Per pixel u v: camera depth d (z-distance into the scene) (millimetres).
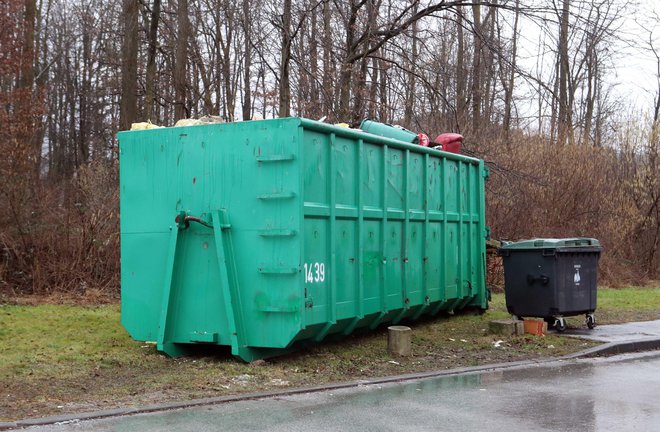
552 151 23312
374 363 8938
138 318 9031
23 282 14812
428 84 17844
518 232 20500
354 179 9414
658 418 6422
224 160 8547
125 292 9094
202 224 8586
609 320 13508
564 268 11766
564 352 10133
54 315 11938
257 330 8344
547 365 9211
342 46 20516
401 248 10586
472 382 8031
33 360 8359
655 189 23875
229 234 8461
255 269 8336
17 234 15211
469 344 10531
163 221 8891
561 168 22766
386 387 7695
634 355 10242
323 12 20031
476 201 13406
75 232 15430
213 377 7789
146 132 9023
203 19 29375
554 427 6086
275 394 7199
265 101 24562
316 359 8883
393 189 10398
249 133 8422
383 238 10008
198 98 27141
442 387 7730
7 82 19203
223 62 27797
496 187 20641
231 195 8484
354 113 19516
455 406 6832
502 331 11258
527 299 11953
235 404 6789
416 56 18938
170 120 27938
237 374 7945
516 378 8297
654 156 24703
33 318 11516
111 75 36906
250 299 8367
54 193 16875
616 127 26516
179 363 8477
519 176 19391
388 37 18328
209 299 8625
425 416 6426
